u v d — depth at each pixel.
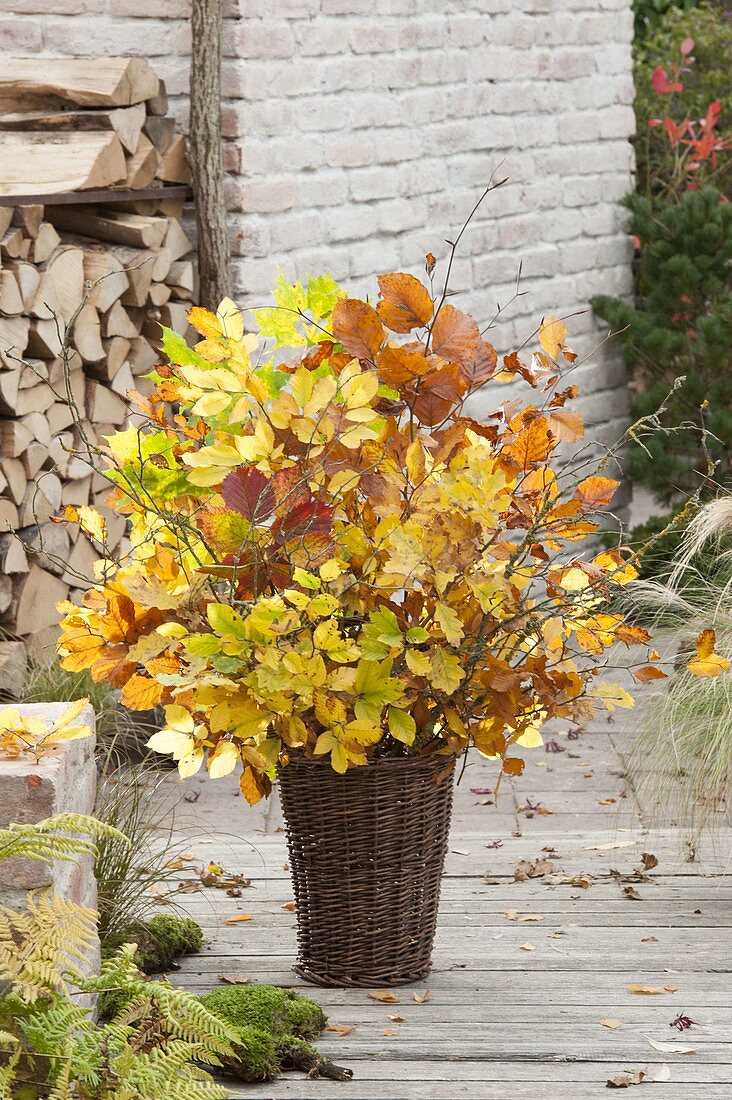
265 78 4.93
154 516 2.80
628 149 7.00
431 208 5.78
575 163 6.62
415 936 2.76
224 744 2.65
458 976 2.81
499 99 6.10
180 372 2.71
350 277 5.41
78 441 4.51
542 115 6.38
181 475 2.74
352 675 2.47
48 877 2.18
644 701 4.92
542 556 2.71
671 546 6.00
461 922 3.15
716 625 3.87
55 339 4.27
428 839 2.73
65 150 4.44
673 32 8.62
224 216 4.85
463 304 6.00
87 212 4.69
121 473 2.78
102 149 4.43
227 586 2.81
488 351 2.73
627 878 3.43
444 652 2.53
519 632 2.68
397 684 2.51
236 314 2.72
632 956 2.92
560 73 6.45
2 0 4.65
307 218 5.17
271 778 2.65
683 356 6.64
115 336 4.58
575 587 2.84
